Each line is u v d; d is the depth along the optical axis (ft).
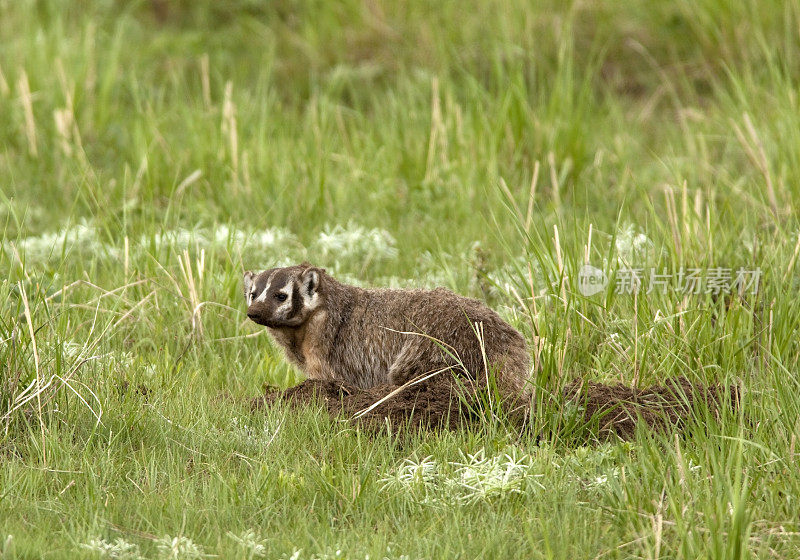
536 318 31.48
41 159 58.54
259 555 22.86
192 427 29.32
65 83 61.93
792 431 26.73
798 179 47.01
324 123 60.18
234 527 24.26
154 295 39.73
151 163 54.85
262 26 77.66
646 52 69.41
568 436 28.94
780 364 29.35
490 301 40.01
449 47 70.54
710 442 26.25
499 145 56.08
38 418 28.76
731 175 52.95
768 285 35.73
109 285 40.47
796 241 37.76
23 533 23.16
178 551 22.65
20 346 29.55
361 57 72.84
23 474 26.05
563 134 55.88
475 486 25.77
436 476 26.58
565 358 32.37
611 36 71.00
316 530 23.99
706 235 39.42
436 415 30.25
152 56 74.13
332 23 75.66
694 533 22.62
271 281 32.89
